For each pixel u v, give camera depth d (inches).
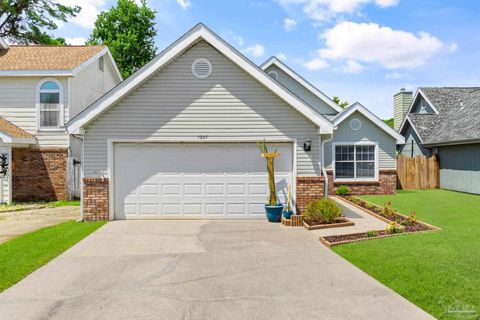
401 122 1088.2
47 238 369.7
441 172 862.5
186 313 202.5
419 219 462.9
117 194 469.7
